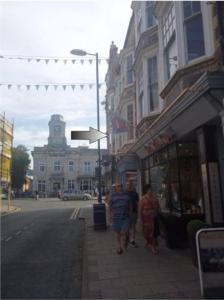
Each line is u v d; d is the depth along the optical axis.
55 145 68.38
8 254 9.72
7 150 31.05
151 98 15.35
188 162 10.81
